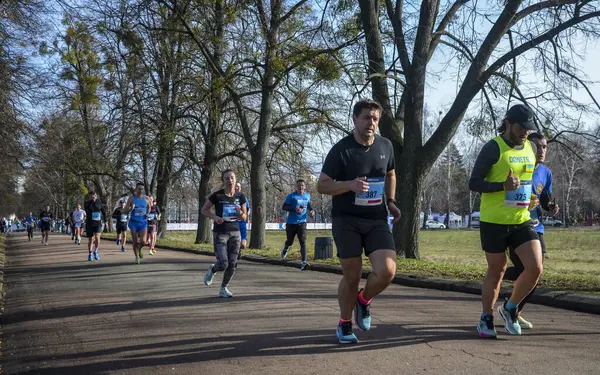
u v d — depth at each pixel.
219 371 4.29
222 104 24.06
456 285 9.23
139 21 19.58
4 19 15.54
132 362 4.68
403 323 6.00
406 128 14.88
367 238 4.87
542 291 7.84
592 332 5.56
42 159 21.00
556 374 4.05
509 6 13.13
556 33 13.13
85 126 27.47
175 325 6.12
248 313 6.73
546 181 6.33
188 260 15.88
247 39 19.98
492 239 5.20
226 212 8.17
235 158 27.70
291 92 21.44
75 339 5.67
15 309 7.79
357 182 4.52
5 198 43.50
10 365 4.84
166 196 31.61
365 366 4.31
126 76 24.77
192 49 22.11
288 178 25.98
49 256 19.03
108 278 11.22
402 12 15.12
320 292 8.70
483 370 4.16
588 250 25.05
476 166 5.25
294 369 4.27
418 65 14.56
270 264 15.15
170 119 25.02
